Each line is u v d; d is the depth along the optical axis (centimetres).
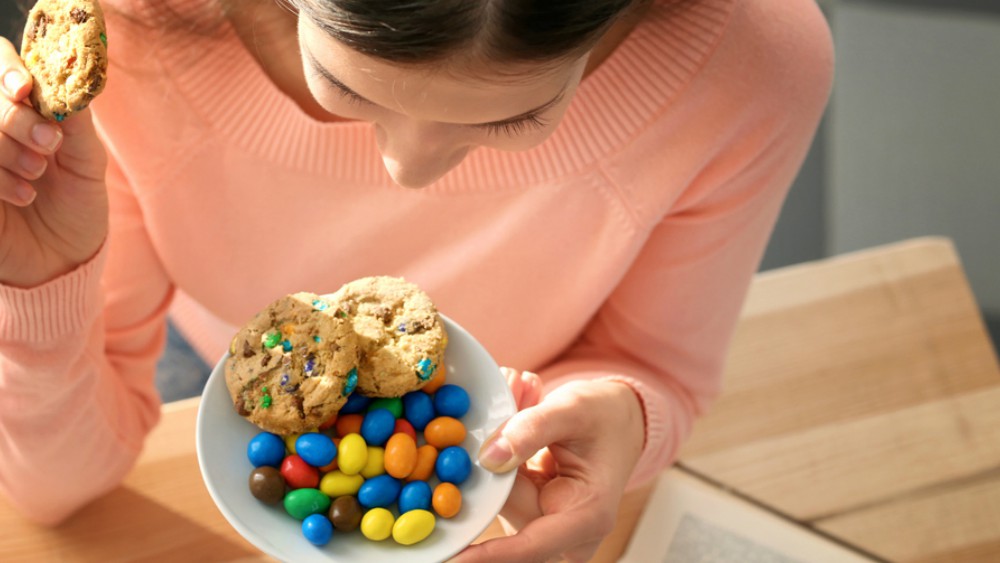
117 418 82
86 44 60
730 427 95
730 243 83
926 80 187
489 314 87
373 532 63
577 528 70
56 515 83
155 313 87
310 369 64
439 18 51
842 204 176
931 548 90
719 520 89
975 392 98
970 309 102
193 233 82
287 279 85
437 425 67
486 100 57
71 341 74
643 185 78
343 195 81
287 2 62
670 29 73
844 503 92
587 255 82
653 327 87
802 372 98
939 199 178
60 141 63
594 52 75
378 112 61
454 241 83
